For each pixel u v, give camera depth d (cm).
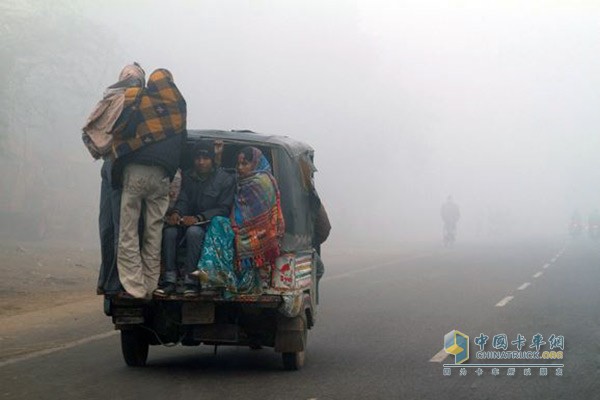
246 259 1172
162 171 1160
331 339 1633
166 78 1171
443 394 1109
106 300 1207
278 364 1357
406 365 1336
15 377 1220
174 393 1098
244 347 1577
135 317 1209
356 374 1253
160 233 1184
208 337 1231
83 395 1084
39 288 2616
